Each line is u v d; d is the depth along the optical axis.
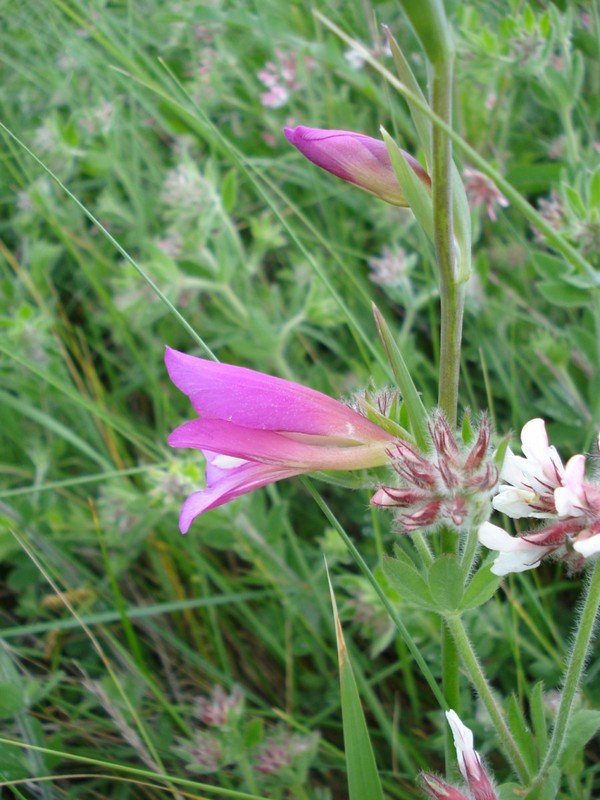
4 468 0.30
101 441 0.31
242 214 0.37
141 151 0.38
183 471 0.25
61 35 0.39
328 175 0.37
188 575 0.29
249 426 0.14
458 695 0.17
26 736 0.22
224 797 0.23
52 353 0.31
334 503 0.30
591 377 0.27
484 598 0.15
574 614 0.26
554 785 0.15
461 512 0.13
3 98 0.41
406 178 0.14
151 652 0.28
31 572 0.27
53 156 0.35
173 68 0.42
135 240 0.34
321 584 0.26
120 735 0.24
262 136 0.39
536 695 0.16
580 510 0.13
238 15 0.36
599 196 0.24
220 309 0.32
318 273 0.23
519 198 0.14
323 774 0.25
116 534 0.27
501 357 0.30
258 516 0.26
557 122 0.35
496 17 0.36
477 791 0.14
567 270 0.25
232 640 0.27
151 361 0.32
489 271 0.31
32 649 0.27
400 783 0.24
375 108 0.38
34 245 0.34
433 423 0.14
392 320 0.33
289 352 0.32
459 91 0.33
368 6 0.36
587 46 0.34
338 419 0.15
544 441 0.14
